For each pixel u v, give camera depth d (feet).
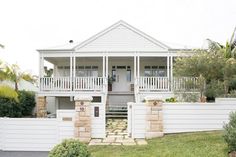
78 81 67.92
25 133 40.57
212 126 41.01
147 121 40.45
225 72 49.14
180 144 34.76
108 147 35.45
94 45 72.23
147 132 40.24
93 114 41.06
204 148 32.45
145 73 80.64
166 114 41.01
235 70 48.73
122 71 80.43
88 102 40.29
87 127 39.88
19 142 40.57
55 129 40.42
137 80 65.67
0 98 60.49
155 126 40.27
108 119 60.85
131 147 35.04
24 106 64.44
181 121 40.98
